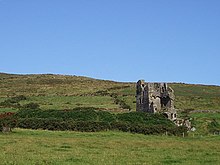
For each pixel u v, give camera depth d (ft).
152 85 296.51
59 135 204.64
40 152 130.31
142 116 261.44
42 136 195.21
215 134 256.11
